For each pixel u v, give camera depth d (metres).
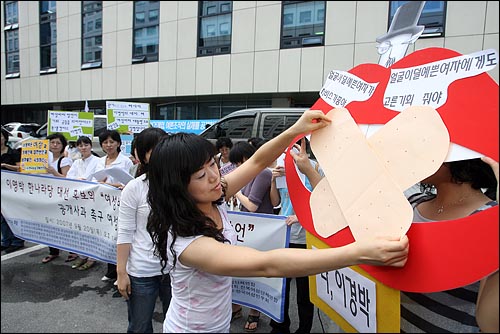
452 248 0.84
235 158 2.69
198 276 1.12
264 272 0.93
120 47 11.02
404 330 1.06
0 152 4.11
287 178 1.50
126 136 5.04
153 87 10.55
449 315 0.98
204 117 10.28
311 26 8.16
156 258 1.78
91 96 11.66
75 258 3.63
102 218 2.89
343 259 0.87
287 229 2.05
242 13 8.97
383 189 1.02
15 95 13.31
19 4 12.90
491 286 0.81
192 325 1.15
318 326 1.39
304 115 1.32
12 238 4.10
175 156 1.04
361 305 1.12
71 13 11.71
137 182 1.84
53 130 5.19
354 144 1.15
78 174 3.61
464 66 0.91
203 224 1.05
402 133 1.02
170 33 10.15
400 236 0.93
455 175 1.02
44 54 12.66
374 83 1.17
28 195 3.33
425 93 0.99
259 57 8.83
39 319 2.33
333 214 1.19
